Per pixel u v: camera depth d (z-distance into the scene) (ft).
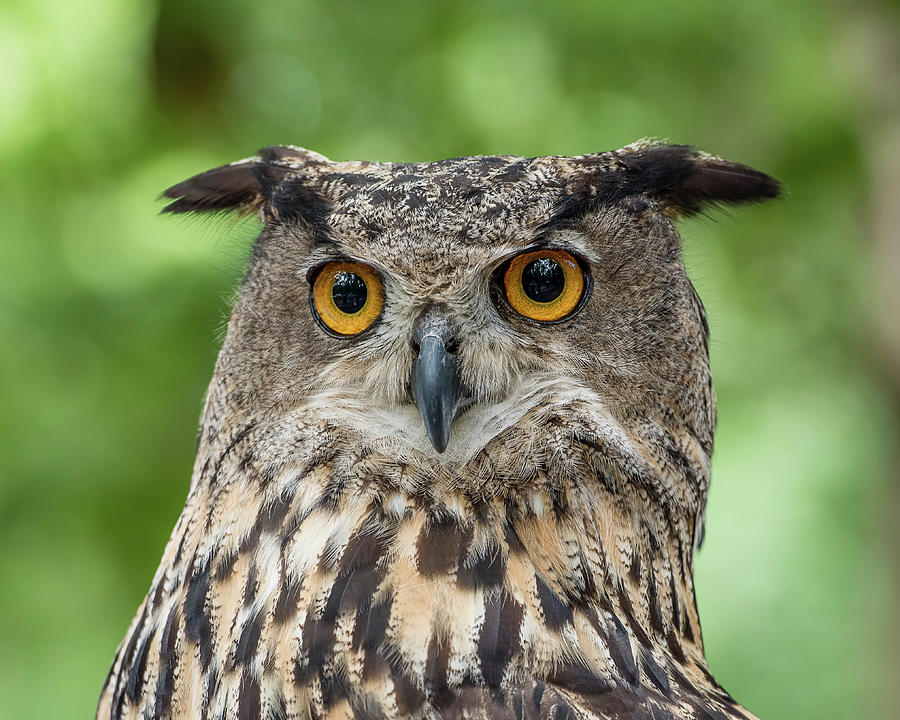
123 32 38.34
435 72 41.52
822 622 46.29
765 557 47.01
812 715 45.06
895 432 44.52
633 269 19.51
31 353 37.32
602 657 17.67
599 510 19.02
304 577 17.92
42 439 36.99
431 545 18.16
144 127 39.60
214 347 22.39
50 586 37.65
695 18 41.14
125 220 38.73
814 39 43.11
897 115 42.78
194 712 18.08
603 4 40.83
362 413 19.13
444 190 18.93
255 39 40.60
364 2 41.29
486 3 41.27
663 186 20.34
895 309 43.29
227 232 22.18
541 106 41.86
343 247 18.97
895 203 43.19
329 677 17.11
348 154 41.42
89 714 37.45
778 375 45.29
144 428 37.76
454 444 18.97
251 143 40.91
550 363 19.29
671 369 19.63
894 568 44.60
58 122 37.73
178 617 18.76
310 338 19.53
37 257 37.86
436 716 16.87
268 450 19.20
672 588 19.67
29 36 37.04
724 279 43.55
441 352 18.76
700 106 42.91
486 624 17.42
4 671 37.58
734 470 45.60
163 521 37.88
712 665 46.83
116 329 37.81
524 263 19.30
